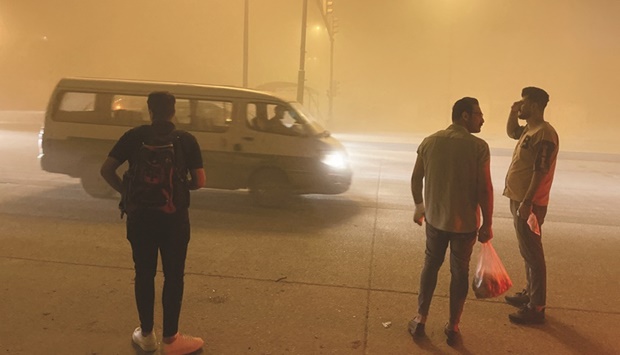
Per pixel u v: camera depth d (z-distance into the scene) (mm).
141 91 8609
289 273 5309
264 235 6766
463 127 3824
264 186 8453
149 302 3564
